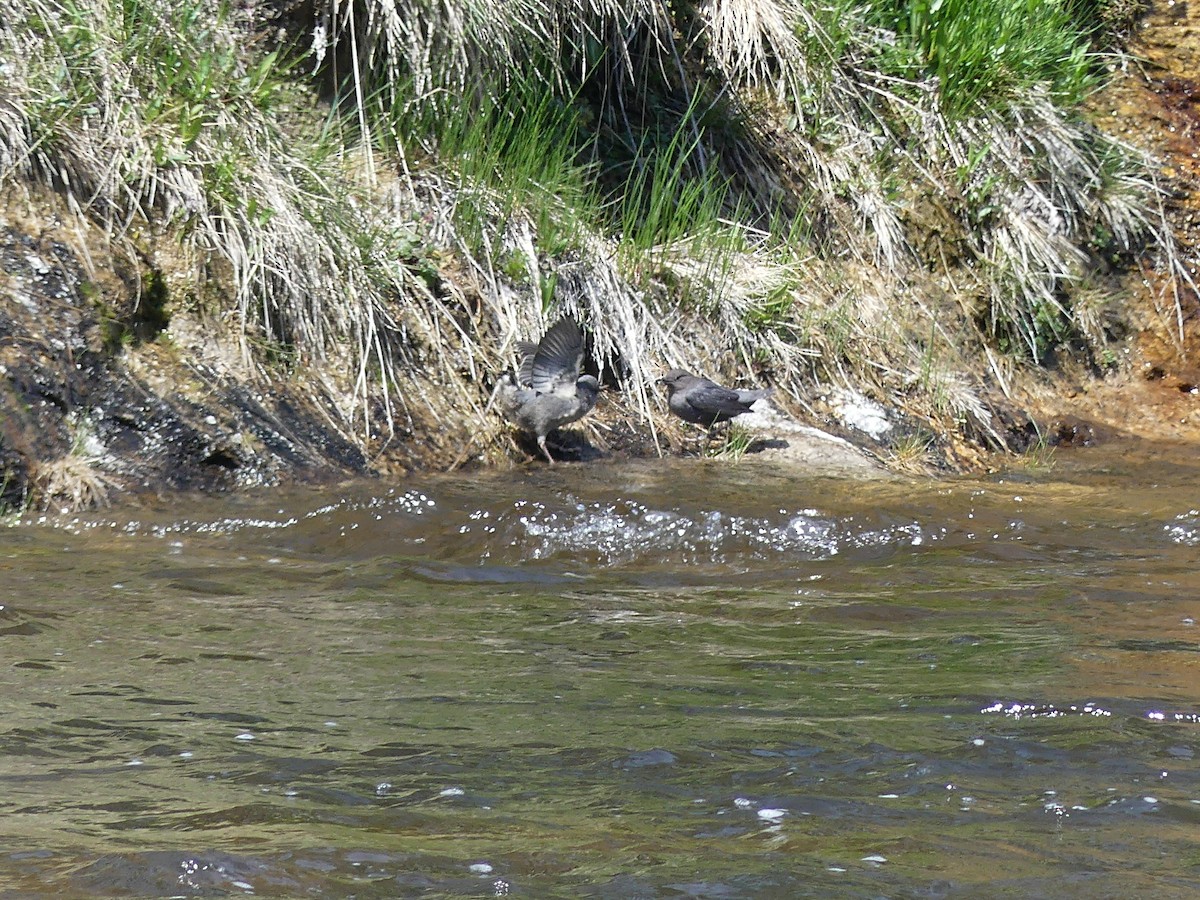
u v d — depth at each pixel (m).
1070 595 13.20
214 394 16.94
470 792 7.95
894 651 11.20
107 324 16.80
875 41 26.47
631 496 16.17
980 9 26.53
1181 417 24.59
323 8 21.02
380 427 17.89
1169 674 10.56
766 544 15.11
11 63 18.25
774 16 25.31
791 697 9.88
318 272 18.56
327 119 20.42
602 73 23.91
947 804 7.92
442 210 20.38
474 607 12.48
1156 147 27.70
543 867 6.99
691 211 23.12
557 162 21.42
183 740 8.68
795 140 24.86
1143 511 16.95
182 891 6.54
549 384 18.47
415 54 20.80
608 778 8.23
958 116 25.91
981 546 15.16
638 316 21.00
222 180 18.52
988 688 10.11
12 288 16.36
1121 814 7.81
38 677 9.88
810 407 21.45
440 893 6.66
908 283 24.12
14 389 15.68
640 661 10.82
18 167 17.22
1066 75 27.36
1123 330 25.62
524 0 21.91
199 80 19.16
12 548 13.83
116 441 16.08
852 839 7.42
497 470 18.23
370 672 10.30
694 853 7.20
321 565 13.86
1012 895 6.80
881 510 16.08
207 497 15.98
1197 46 29.23
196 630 11.30
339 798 7.81
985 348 24.20
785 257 23.06
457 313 19.61
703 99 24.53
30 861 6.80
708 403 19.39
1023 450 22.47
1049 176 26.16
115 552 13.95
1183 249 26.67
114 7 19.36
